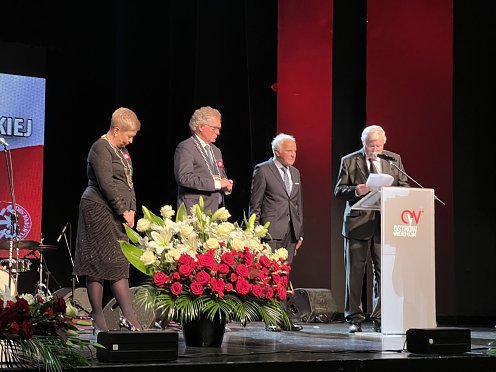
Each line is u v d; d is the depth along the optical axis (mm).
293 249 6449
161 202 8969
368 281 8289
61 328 3195
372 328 6570
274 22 9008
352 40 8898
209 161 5770
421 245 5375
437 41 8555
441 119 8523
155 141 8961
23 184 8789
